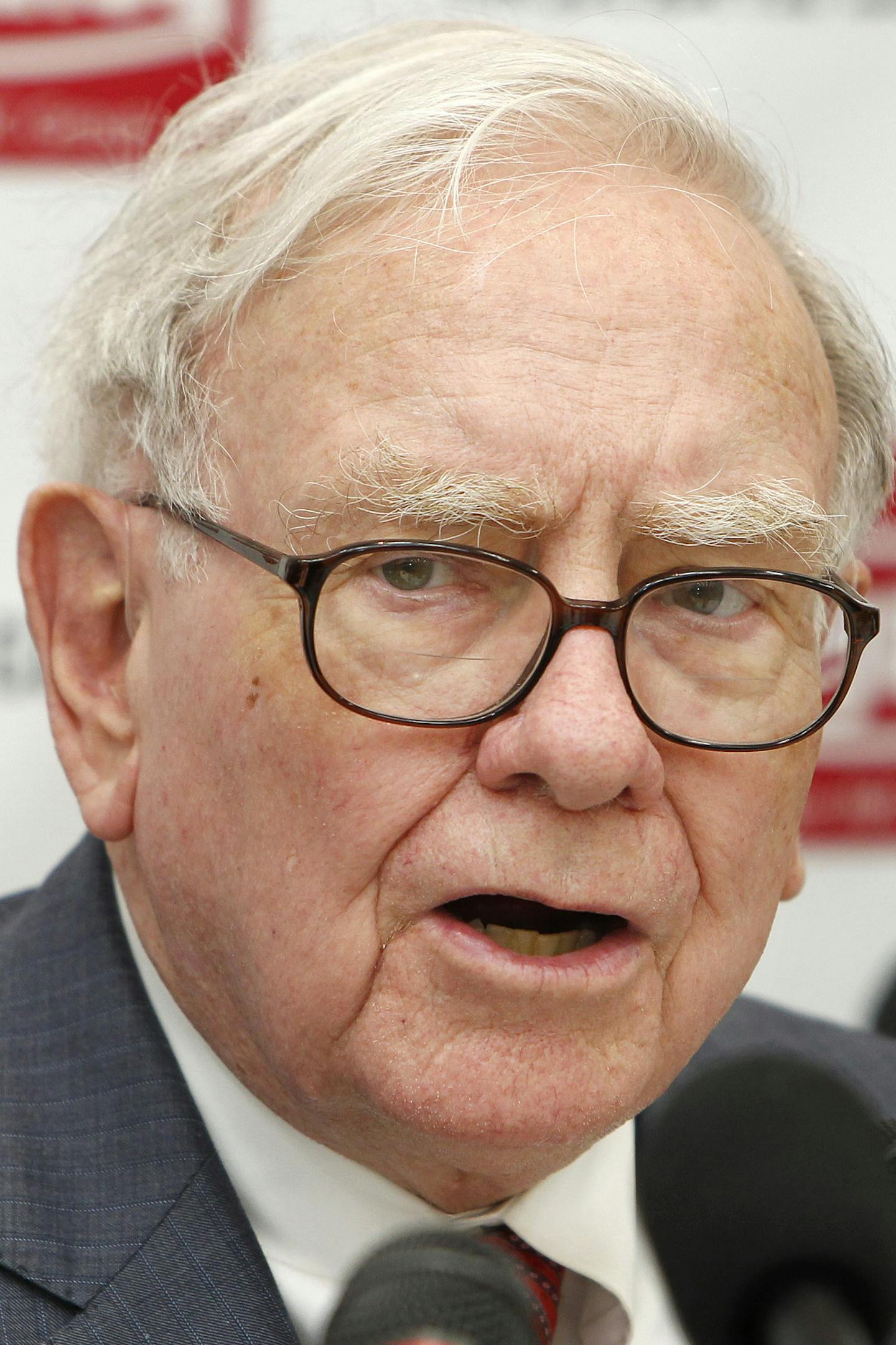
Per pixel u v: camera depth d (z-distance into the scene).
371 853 3.02
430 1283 1.91
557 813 2.95
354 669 3.05
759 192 3.73
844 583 3.57
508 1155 3.08
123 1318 3.12
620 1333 3.62
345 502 3.03
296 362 3.12
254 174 3.45
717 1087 2.91
